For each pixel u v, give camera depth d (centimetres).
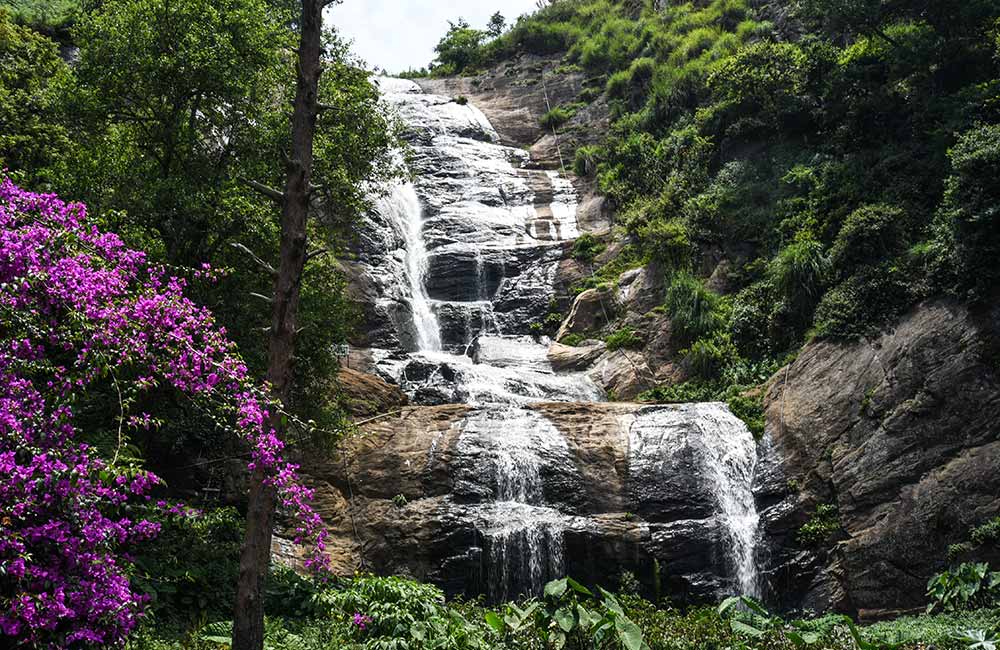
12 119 2292
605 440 2467
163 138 2089
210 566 1471
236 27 2117
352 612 1358
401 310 3538
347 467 2419
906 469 2195
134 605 819
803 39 3881
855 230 2759
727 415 2562
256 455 952
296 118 1114
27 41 3089
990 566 1961
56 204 911
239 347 1902
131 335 885
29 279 828
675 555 2259
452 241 3984
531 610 1327
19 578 727
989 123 2773
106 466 804
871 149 3167
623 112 4788
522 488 2370
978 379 2186
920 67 3206
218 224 1967
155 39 2041
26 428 789
